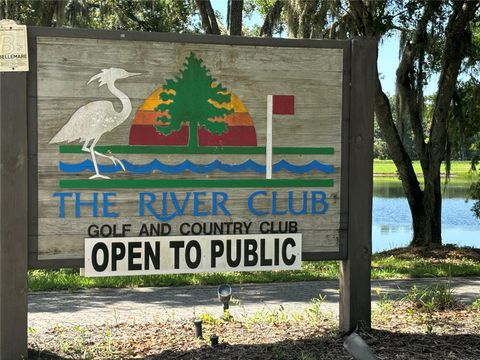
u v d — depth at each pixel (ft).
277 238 19.93
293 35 55.26
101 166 18.71
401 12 57.93
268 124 19.83
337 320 23.00
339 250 20.38
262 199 19.84
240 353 18.26
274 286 37.29
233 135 19.61
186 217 19.33
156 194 19.10
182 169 19.27
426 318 22.75
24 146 17.90
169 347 19.62
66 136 18.42
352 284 20.33
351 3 54.65
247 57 19.66
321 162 20.22
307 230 20.17
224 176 19.57
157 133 19.08
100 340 20.79
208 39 19.34
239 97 19.66
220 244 19.56
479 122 61.77
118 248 18.81
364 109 20.40
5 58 17.72
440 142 59.16
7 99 17.75
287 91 19.94
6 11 54.85
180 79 19.21
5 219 17.74
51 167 18.33
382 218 123.03
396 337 19.62
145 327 22.98
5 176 17.74
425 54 59.67
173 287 36.73
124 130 18.85
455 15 57.47
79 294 34.40
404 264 48.75
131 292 34.96
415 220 60.23
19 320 17.75
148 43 18.97
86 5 64.54
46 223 18.30
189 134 19.31
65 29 18.31
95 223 18.69
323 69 20.16
